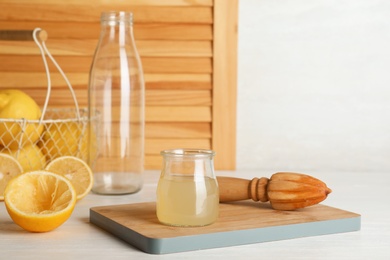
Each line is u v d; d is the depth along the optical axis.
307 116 1.51
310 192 1.04
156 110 1.47
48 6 1.44
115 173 1.24
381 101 1.51
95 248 0.94
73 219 1.07
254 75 1.50
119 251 0.93
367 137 1.51
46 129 1.23
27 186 1.03
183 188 0.97
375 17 1.50
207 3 1.46
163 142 1.48
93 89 1.24
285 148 1.51
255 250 0.94
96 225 1.04
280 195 1.05
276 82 1.50
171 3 1.45
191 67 1.47
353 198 1.22
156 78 1.46
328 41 1.50
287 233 0.98
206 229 0.96
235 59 1.47
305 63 1.50
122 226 0.97
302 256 0.91
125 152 1.24
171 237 0.92
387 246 0.95
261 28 1.50
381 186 1.32
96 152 1.26
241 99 1.51
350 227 1.02
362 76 1.51
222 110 1.48
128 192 1.23
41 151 1.25
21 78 1.44
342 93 1.51
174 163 0.97
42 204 1.04
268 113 1.51
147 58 1.46
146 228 0.96
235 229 0.96
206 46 1.47
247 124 1.51
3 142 1.19
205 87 1.47
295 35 1.50
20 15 1.43
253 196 1.08
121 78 1.23
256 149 1.51
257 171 1.49
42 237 0.98
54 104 1.46
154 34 1.45
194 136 1.48
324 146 1.51
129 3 1.45
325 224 1.00
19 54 1.44
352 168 1.51
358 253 0.92
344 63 1.50
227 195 1.09
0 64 1.44
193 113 1.48
